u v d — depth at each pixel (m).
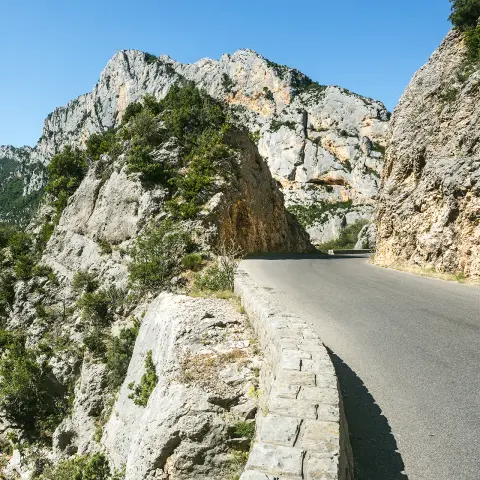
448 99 19.52
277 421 3.96
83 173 47.56
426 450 4.26
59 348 24.23
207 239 24.75
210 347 8.48
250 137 44.41
